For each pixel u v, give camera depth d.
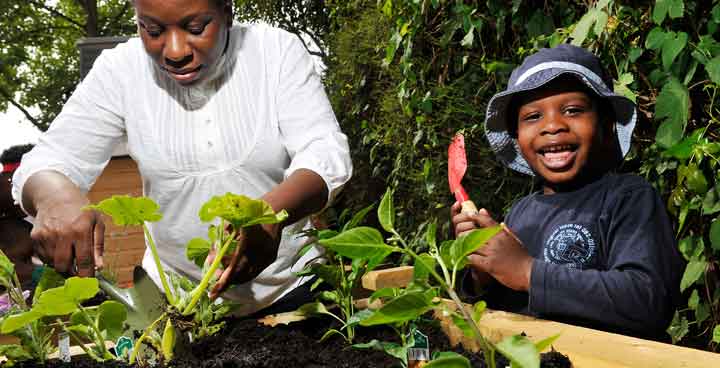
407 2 2.23
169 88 1.34
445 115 2.24
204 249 1.08
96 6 14.45
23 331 0.96
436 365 0.60
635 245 1.10
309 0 5.74
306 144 1.28
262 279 1.34
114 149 1.44
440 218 2.45
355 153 3.73
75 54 16.02
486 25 2.07
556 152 1.22
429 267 0.69
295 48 1.36
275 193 1.08
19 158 3.17
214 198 0.88
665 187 1.51
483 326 1.04
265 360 0.97
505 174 2.10
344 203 3.79
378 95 3.52
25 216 2.66
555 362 0.89
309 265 1.25
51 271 1.06
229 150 1.33
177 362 0.93
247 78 1.34
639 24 1.47
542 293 1.05
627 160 1.58
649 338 1.07
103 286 1.06
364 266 1.12
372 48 3.29
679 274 1.12
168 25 1.13
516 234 1.31
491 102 1.33
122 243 3.84
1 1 15.11
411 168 2.66
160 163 1.34
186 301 0.96
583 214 1.22
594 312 1.03
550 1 1.80
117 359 0.96
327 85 4.38
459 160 1.10
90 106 1.36
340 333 1.05
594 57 1.27
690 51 1.35
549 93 1.22
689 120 1.43
